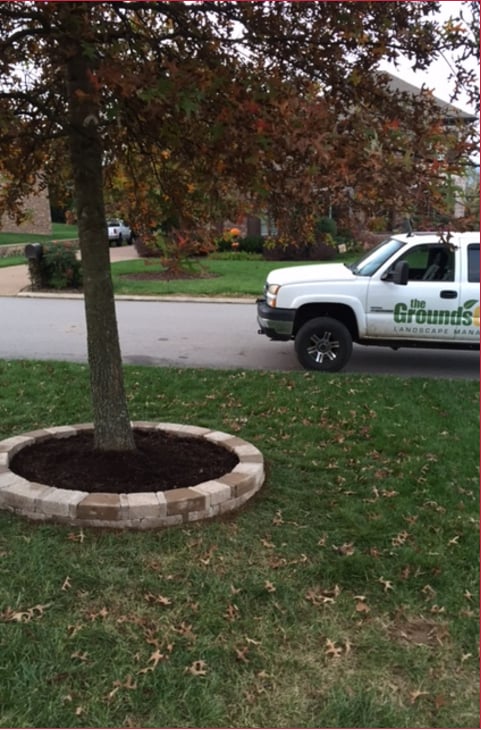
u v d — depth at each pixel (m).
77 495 3.91
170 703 2.55
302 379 7.64
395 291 8.31
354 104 3.39
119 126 3.88
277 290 8.45
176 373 7.84
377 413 6.34
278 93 2.98
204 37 3.58
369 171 2.81
